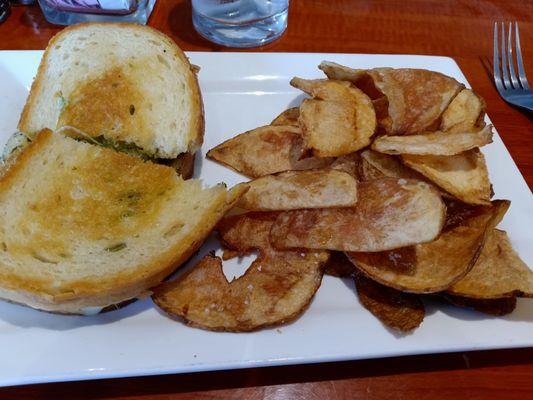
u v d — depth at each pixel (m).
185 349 0.20
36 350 0.20
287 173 0.24
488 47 0.40
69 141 0.25
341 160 0.26
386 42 0.40
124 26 0.31
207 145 0.30
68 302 0.20
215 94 0.32
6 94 0.31
